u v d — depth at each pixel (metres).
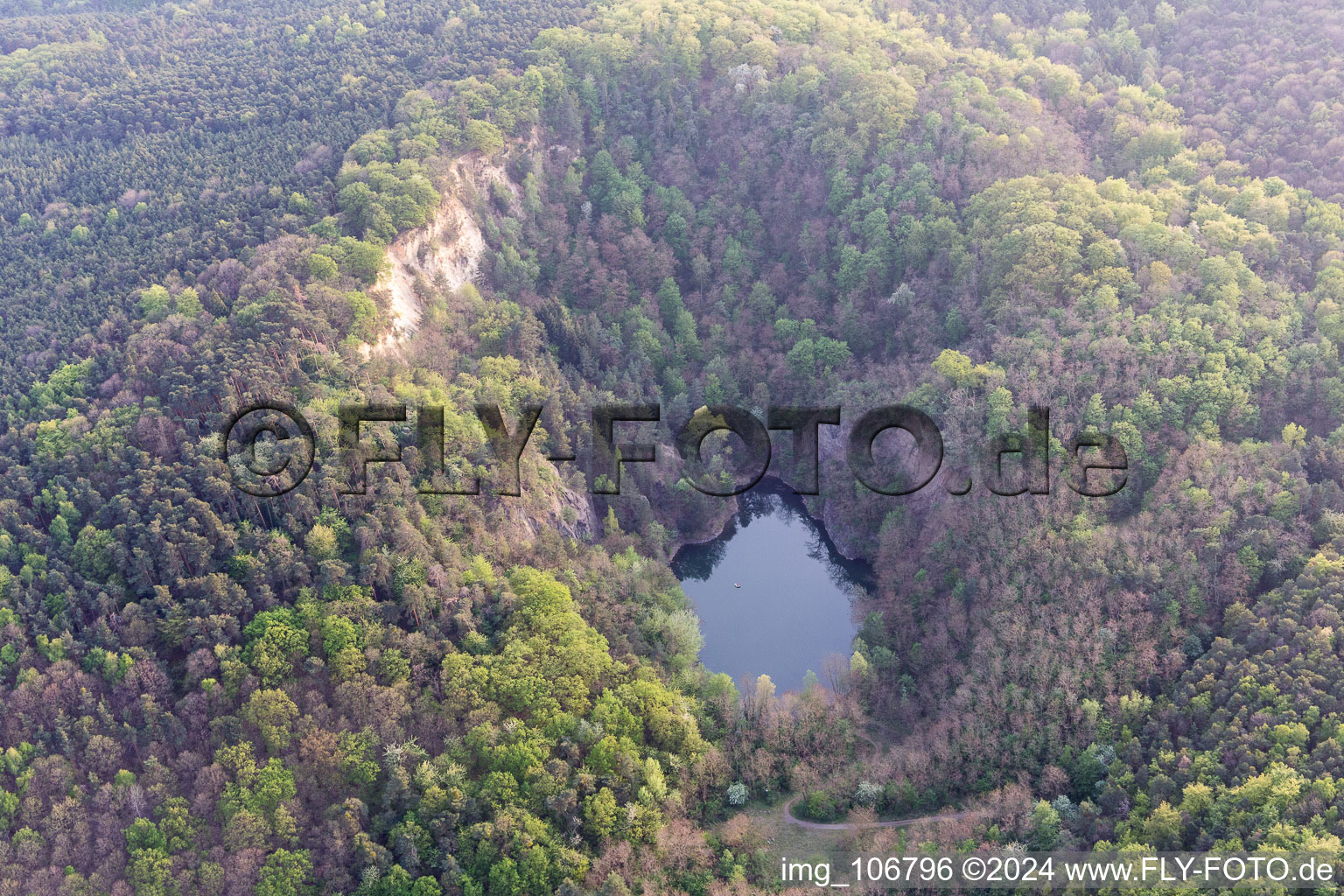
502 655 146.50
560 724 140.38
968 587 172.00
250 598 147.12
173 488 154.12
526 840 127.88
